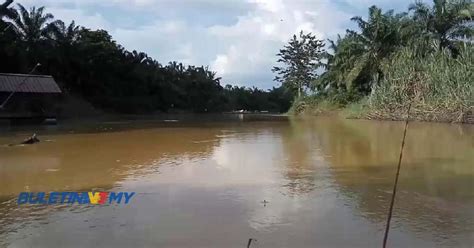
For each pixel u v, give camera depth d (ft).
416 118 103.71
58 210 24.08
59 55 167.63
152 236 19.54
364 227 20.66
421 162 40.16
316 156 45.52
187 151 50.78
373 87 127.85
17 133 77.30
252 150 51.44
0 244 18.72
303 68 243.60
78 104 173.47
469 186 29.66
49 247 18.31
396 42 133.80
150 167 38.70
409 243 18.45
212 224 21.26
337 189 29.17
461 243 18.39
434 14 124.06
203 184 30.96
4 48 140.05
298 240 18.94
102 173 35.55
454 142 56.59
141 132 82.02
